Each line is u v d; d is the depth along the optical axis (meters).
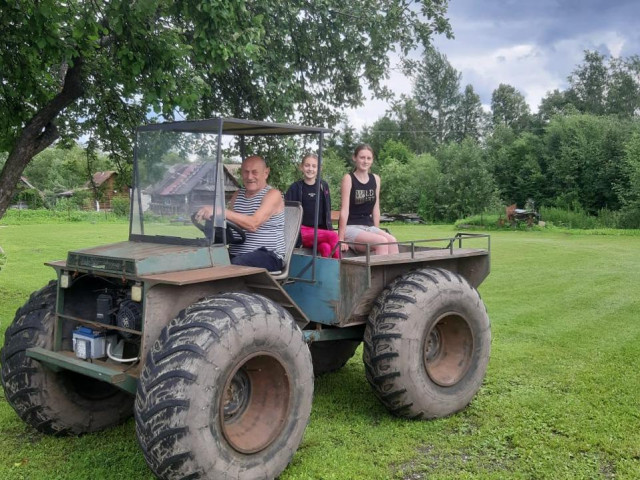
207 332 3.04
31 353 3.57
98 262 3.40
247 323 3.18
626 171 32.25
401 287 4.25
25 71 6.78
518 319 7.88
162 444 2.89
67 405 3.83
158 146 3.94
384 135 68.62
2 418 4.27
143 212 4.01
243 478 3.13
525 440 3.95
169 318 3.27
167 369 2.95
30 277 11.57
